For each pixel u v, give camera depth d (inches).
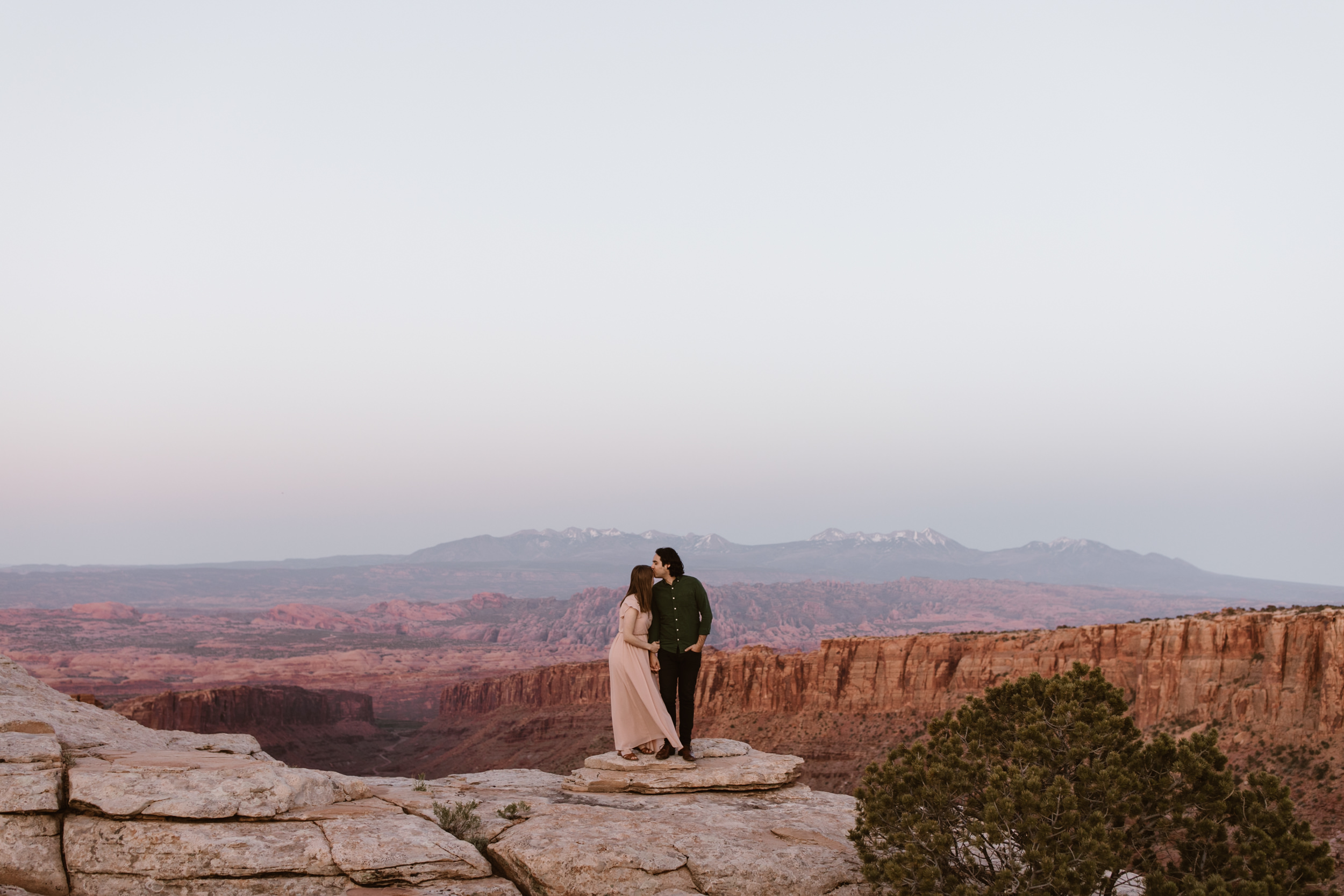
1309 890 423.8
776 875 427.8
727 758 569.6
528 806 479.8
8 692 512.7
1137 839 449.4
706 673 5359.3
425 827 426.0
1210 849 444.1
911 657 4601.4
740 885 420.8
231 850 385.1
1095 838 411.8
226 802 406.0
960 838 450.3
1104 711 469.4
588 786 532.1
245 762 453.7
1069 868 409.1
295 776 439.5
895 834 441.1
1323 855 424.8
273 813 414.6
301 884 385.4
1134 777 442.3
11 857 374.6
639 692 539.2
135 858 381.7
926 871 415.2
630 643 542.0
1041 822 422.0
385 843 403.9
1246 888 411.5
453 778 567.8
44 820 386.6
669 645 543.2
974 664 4360.2
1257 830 431.8
